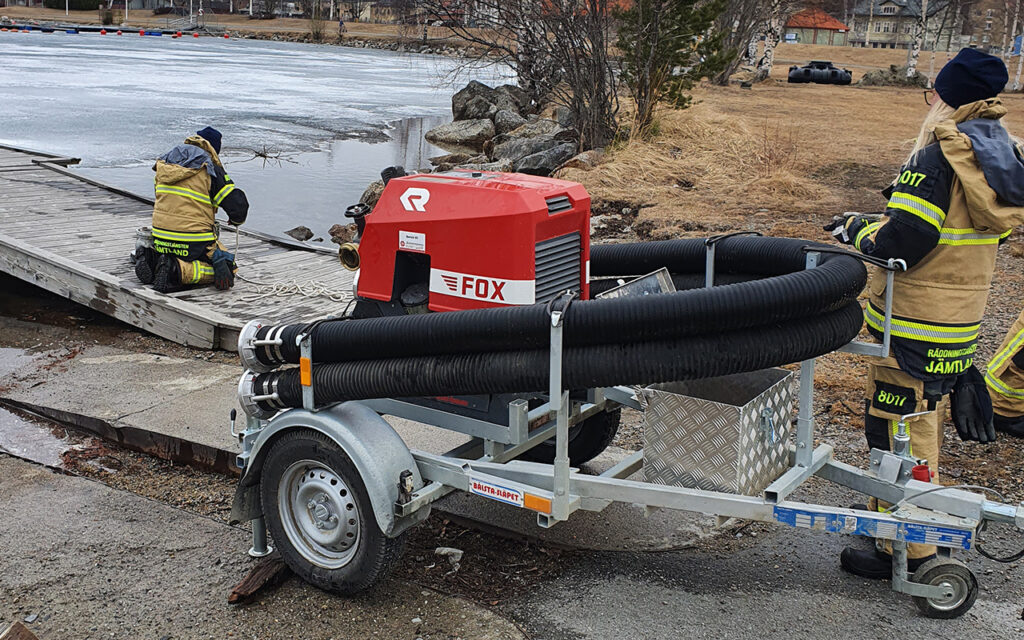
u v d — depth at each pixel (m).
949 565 3.78
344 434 3.86
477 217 3.91
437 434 5.47
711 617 3.95
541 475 3.83
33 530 4.79
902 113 25.52
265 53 66.94
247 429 4.34
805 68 40.44
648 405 3.89
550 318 3.52
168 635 3.90
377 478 3.80
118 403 6.34
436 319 3.76
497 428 4.02
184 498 5.21
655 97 17.25
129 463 5.69
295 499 4.17
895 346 3.95
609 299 3.59
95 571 4.40
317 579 4.11
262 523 4.42
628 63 17.19
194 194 8.12
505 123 24.75
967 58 3.73
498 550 4.55
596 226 11.53
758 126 20.17
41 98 29.20
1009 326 7.55
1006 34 52.69
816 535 4.64
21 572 4.38
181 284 8.27
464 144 24.30
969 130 3.72
